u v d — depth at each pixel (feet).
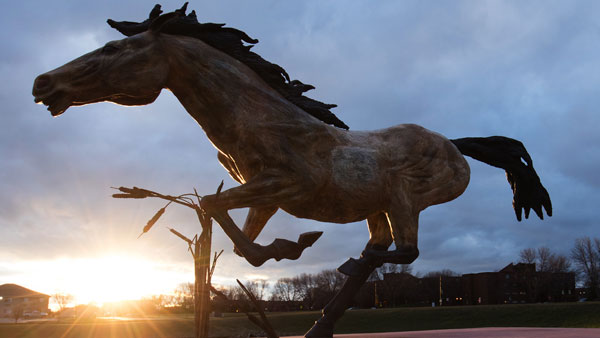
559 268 197.57
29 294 287.89
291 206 10.19
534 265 199.31
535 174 13.39
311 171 9.82
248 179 10.07
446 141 12.05
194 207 8.88
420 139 11.49
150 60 9.66
